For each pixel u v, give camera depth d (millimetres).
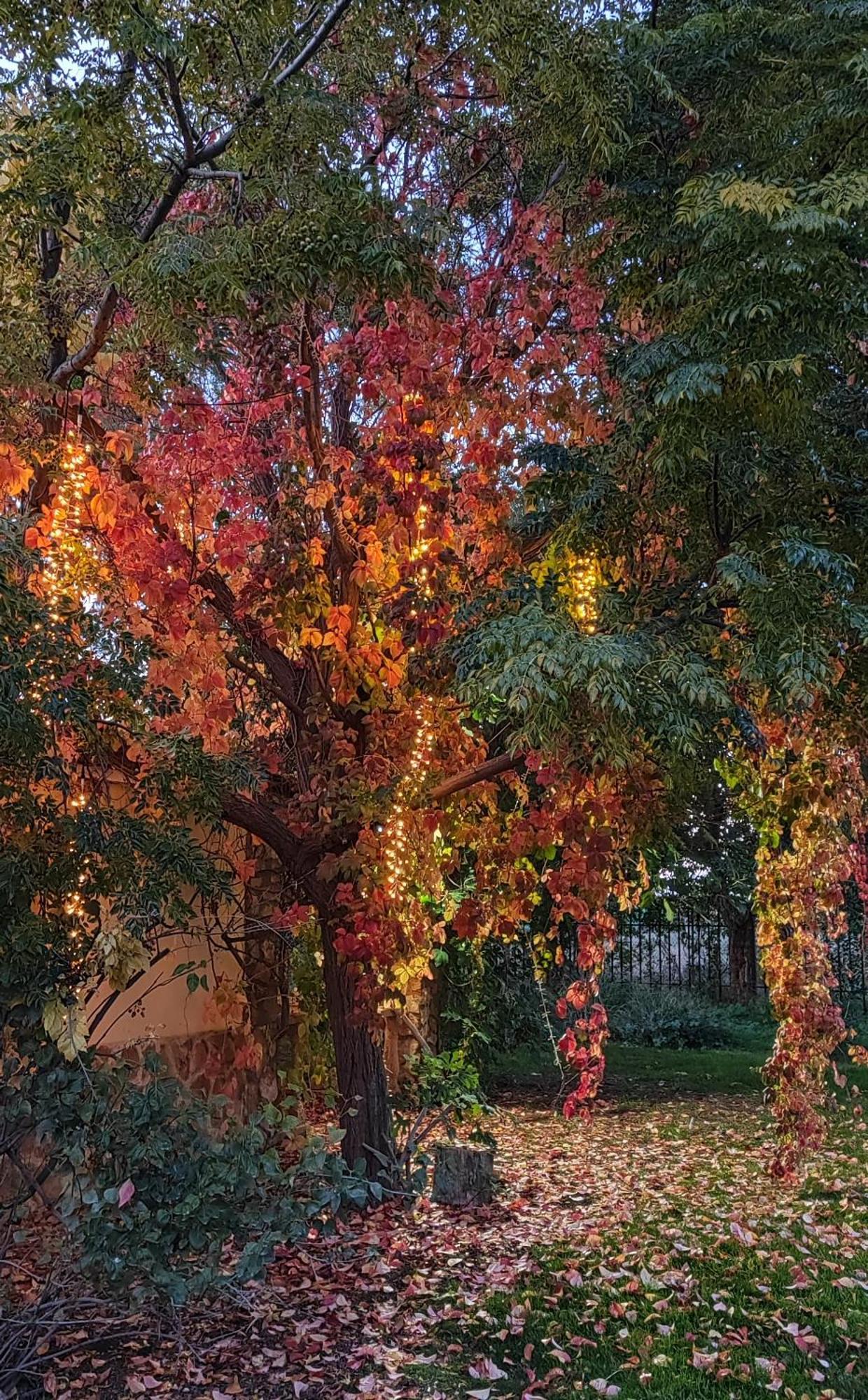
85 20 3996
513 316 5562
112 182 4562
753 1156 7219
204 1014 6543
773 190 3734
